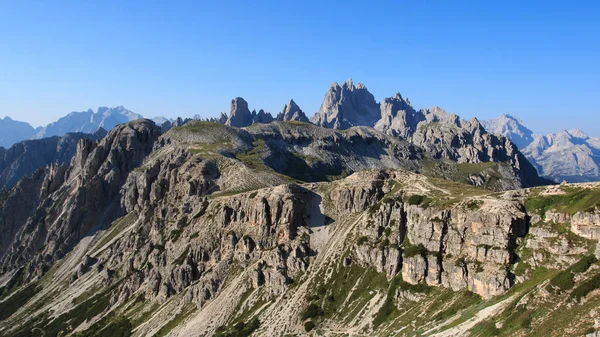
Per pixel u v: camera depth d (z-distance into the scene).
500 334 121.38
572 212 154.88
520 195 176.75
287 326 186.00
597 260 123.88
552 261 147.50
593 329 100.38
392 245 196.88
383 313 173.00
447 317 151.88
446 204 189.50
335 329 175.62
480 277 155.25
